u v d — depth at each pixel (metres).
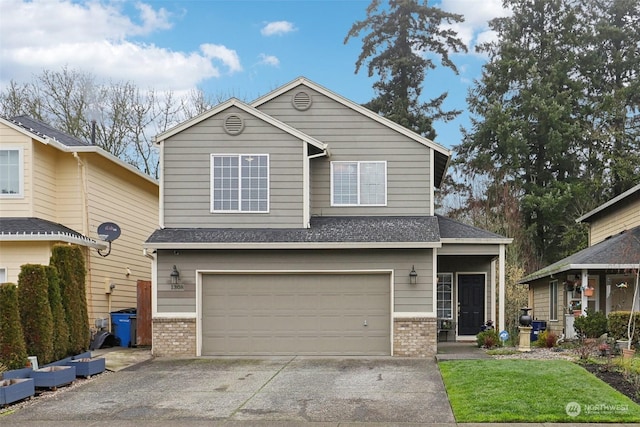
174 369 13.83
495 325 19.67
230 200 16.45
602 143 32.69
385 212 17.38
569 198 30.44
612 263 16.17
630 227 20.56
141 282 18.00
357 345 15.75
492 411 9.54
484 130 33.22
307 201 16.42
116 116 32.19
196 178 16.48
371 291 15.84
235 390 11.59
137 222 22.08
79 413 10.08
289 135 16.53
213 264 15.88
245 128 16.56
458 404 10.04
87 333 14.94
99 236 17.50
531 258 31.47
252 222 16.39
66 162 18.08
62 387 11.95
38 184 17.02
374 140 17.62
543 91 31.47
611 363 12.26
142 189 22.66
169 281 15.82
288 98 17.89
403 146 17.56
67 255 14.48
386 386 11.70
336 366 13.94
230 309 15.94
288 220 16.39
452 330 19.69
